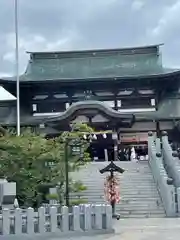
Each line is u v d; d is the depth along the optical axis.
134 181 39.44
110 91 68.62
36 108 69.06
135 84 67.88
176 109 67.12
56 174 32.16
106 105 60.84
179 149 52.62
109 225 24.20
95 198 36.28
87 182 39.19
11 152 31.14
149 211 34.41
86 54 74.31
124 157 63.34
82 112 60.44
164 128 66.56
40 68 72.62
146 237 22.20
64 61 73.62
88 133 43.62
